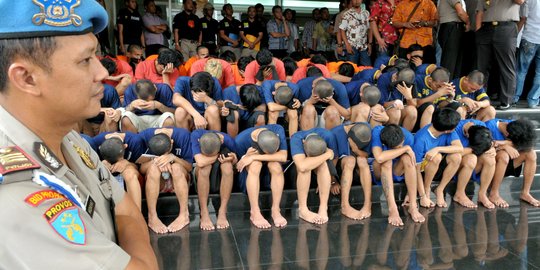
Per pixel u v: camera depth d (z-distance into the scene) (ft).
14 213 1.39
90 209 1.77
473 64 15.84
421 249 8.63
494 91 16.75
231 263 8.02
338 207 10.91
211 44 17.44
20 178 1.47
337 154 10.44
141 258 1.83
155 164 9.20
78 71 1.60
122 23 18.35
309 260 8.13
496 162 11.00
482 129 10.51
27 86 1.55
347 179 10.22
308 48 23.29
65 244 1.46
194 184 10.52
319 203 10.98
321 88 11.13
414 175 10.04
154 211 9.36
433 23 15.71
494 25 13.73
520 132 10.70
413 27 15.78
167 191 9.93
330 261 8.10
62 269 1.44
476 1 14.71
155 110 11.34
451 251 8.55
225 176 9.47
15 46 1.48
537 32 14.55
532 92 15.02
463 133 11.05
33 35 1.48
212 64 12.55
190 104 11.04
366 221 10.02
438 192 11.08
